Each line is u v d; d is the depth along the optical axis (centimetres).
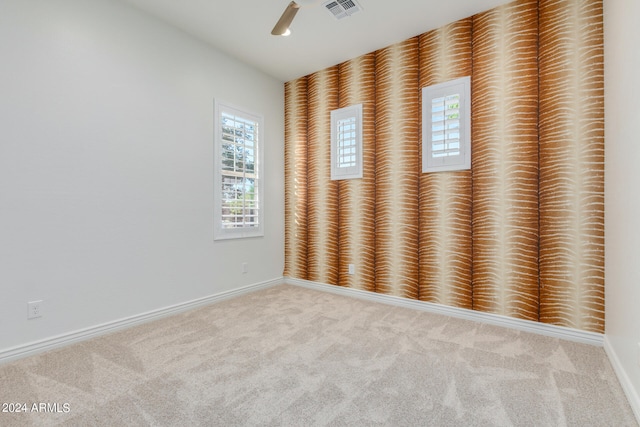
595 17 212
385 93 312
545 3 231
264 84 369
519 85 240
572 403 147
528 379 168
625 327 159
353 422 134
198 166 298
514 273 245
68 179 213
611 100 188
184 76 286
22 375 172
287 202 395
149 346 210
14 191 190
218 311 286
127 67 245
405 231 301
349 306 303
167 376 171
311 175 373
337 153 349
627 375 154
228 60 326
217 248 317
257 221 360
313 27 277
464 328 245
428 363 186
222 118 320
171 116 275
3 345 186
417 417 137
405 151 299
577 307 220
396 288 308
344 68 342
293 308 296
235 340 220
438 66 279
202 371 176
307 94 377
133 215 249
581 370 178
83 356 195
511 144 244
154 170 263
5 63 186
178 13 259
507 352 202
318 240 368
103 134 231
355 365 184
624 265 161
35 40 198
